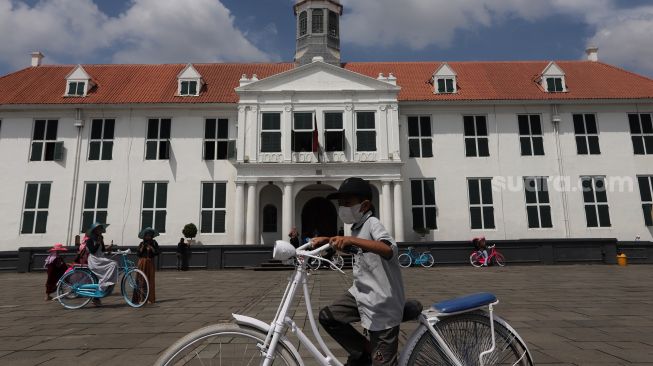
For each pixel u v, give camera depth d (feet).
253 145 72.69
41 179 74.74
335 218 79.66
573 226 75.77
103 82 83.97
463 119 79.87
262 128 74.08
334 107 75.00
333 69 75.56
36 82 83.20
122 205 74.59
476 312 9.57
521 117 79.97
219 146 77.71
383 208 70.95
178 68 90.53
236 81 85.71
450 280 46.03
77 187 74.79
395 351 8.73
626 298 31.01
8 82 82.53
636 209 76.23
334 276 50.57
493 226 76.07
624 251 70.33
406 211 76.38
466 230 75.97
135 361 15.93
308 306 8.74
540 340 18.34
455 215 76.48
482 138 79.20
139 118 77.66
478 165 78.07
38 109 76.48
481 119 80.02
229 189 76.13
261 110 74.43
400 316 8.80
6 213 73.36
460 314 9.43
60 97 78.23
